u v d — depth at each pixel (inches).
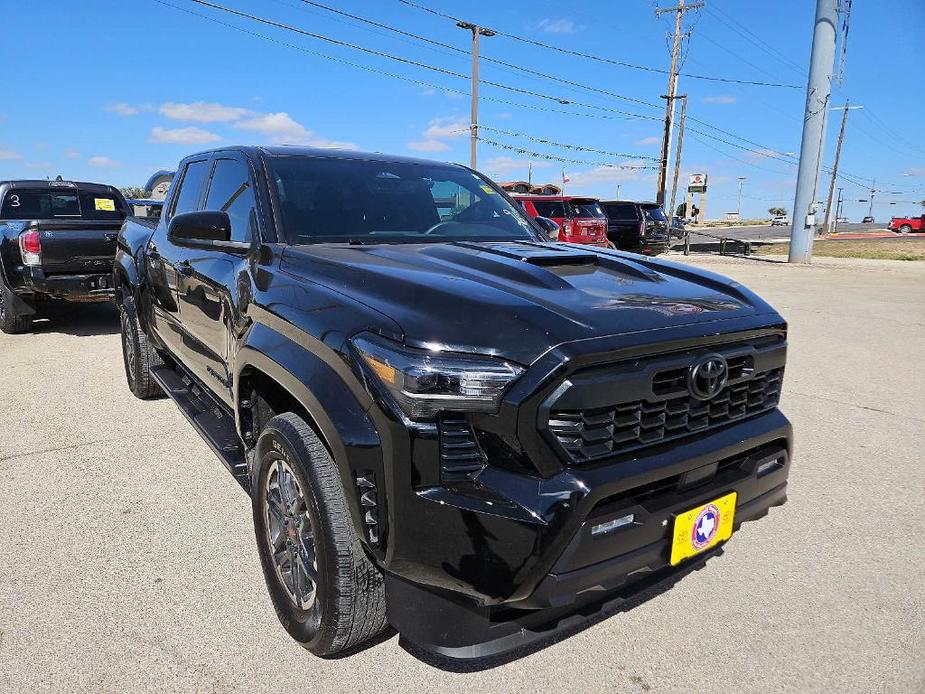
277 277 109.7
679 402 88.3
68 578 119.3
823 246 1381.6
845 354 304.0
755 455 99.2
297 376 91.7
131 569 122.6
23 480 159.5
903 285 592.4
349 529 89.0
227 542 132.3
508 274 97.7
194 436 189.0
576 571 79.6
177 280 159.6
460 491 78.6
